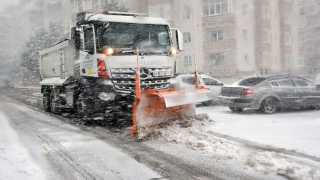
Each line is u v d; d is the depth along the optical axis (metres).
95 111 8.48
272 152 5.59
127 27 8.69
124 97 8.25
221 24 30.58
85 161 5.46
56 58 11.88
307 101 10.63
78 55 9.49
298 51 35.19
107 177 4.64
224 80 26.62
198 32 31.62
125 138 7.27
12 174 4.74
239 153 5.64
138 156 5.70
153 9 31.34
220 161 5.27
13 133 8.04
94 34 8.34
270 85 10.37
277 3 34.03
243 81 10.88
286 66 33.62
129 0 30.56
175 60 9.21
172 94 7.01
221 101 11.04
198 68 31.50
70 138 7.35
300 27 35.97
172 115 7.73
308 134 6.94
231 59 30.44
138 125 6.86
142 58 8.47
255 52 32.06
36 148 6.41
